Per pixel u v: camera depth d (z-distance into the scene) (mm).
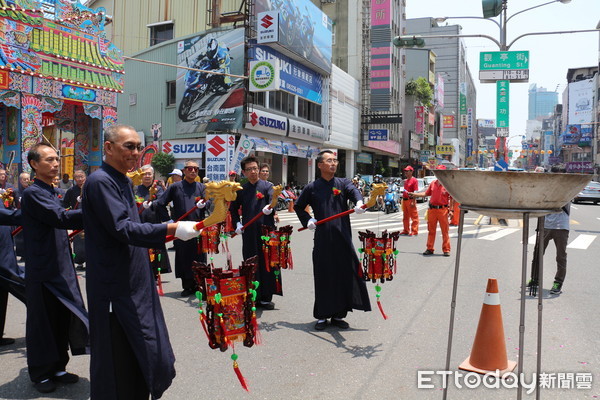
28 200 3486
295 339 4648
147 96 23781
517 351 4297
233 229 5863
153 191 6668
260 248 5797
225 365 3996
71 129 15812
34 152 3568
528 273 7777
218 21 22422
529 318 5266
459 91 82875
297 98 25438
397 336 4723
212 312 2758
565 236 6305
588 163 67750
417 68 56594
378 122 33594
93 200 2475
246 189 5918
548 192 2695
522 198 2732
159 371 2553
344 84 30844
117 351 2518
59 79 13727
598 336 4695
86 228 2553
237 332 2770
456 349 4355
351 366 3971
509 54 15227
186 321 5242
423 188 27391
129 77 24578
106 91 15188
